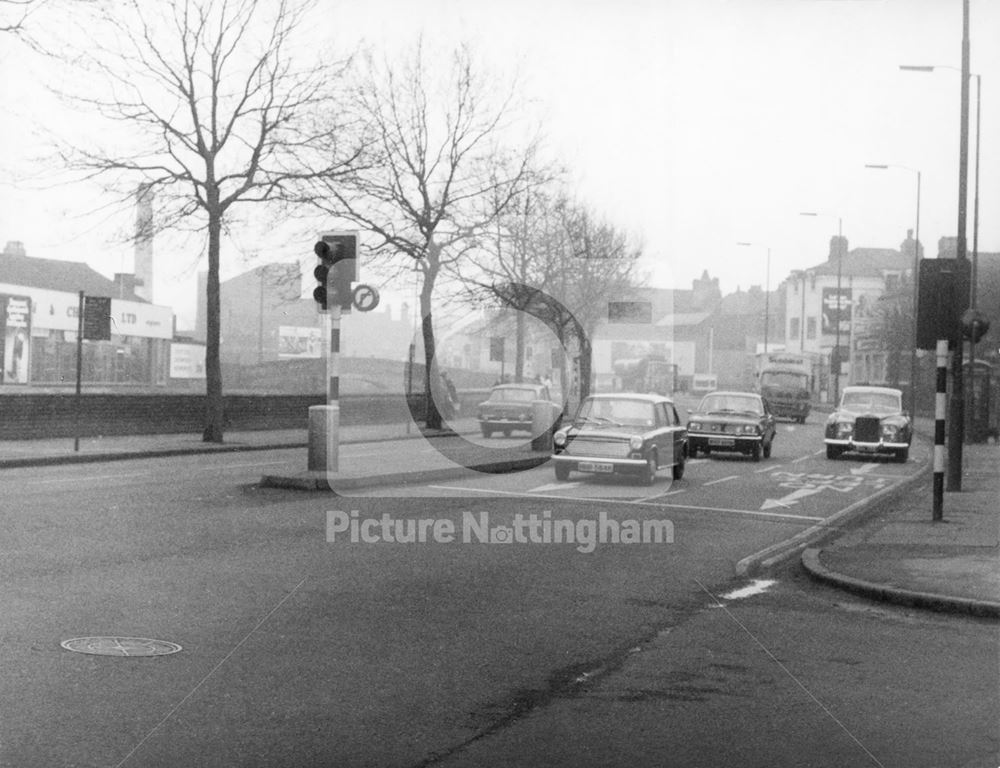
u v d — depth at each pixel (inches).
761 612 394.9
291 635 331.9
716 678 299.3
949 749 243.0
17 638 316.2
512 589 420.2
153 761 221.0
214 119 1263.5
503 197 1670.8
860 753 238.7
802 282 4414.4
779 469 1105.4
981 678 305.4
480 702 268.8
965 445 1509.6
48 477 824.9
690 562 506.0
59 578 409.1
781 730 253.8
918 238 2074.3
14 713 248.5
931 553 516.4
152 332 2532.0
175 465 967.6
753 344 4783.5
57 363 2198.6
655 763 228.5
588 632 351.9
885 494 842.2
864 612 399.9
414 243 1594.5
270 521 583.2
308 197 1299.2
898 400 1299.2
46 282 2719.0
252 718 250.4
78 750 225.8
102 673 282.8
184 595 385.4
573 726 251.8
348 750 230.4
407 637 334.0
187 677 281.9
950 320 639.8
